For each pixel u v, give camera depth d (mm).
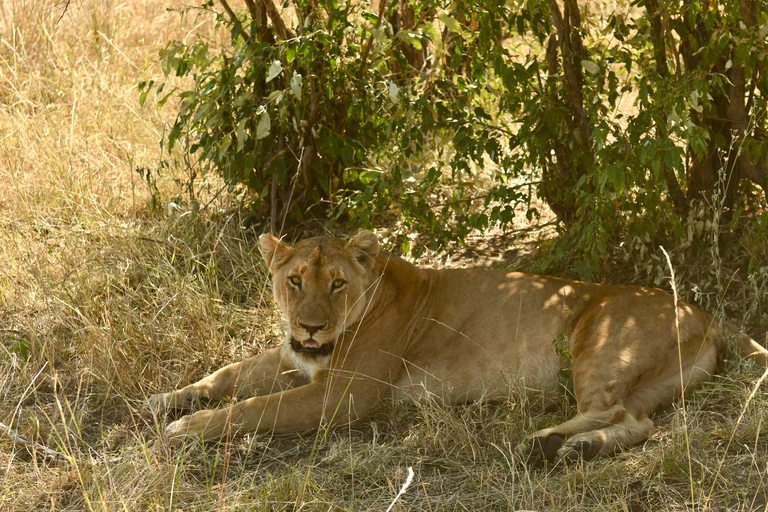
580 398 6145
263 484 5516
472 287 7070
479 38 8070
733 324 7117
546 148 8500
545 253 8711
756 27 7566
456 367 6836
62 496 5434
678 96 7012
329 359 6656
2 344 7391
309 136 9539
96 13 15258
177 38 15156
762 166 8188
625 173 7148
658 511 5117
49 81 13273
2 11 14711
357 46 9562
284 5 9102
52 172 10711
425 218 8812
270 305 8258
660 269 7746
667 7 7531
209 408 6801
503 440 5941
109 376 6938
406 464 5863
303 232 9836
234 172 9578
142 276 8570
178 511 5141
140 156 11414
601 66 7781
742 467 5496
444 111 8781
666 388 6391
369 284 6727
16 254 8992
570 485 5316
